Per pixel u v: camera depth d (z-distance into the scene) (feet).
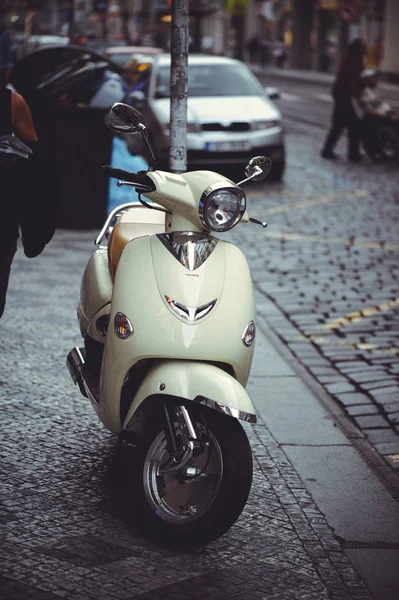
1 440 21.56
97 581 15.88
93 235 45.85
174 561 16.76
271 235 48.55
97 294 19.93
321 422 24.36
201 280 17.30
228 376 16.87
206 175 17.42
